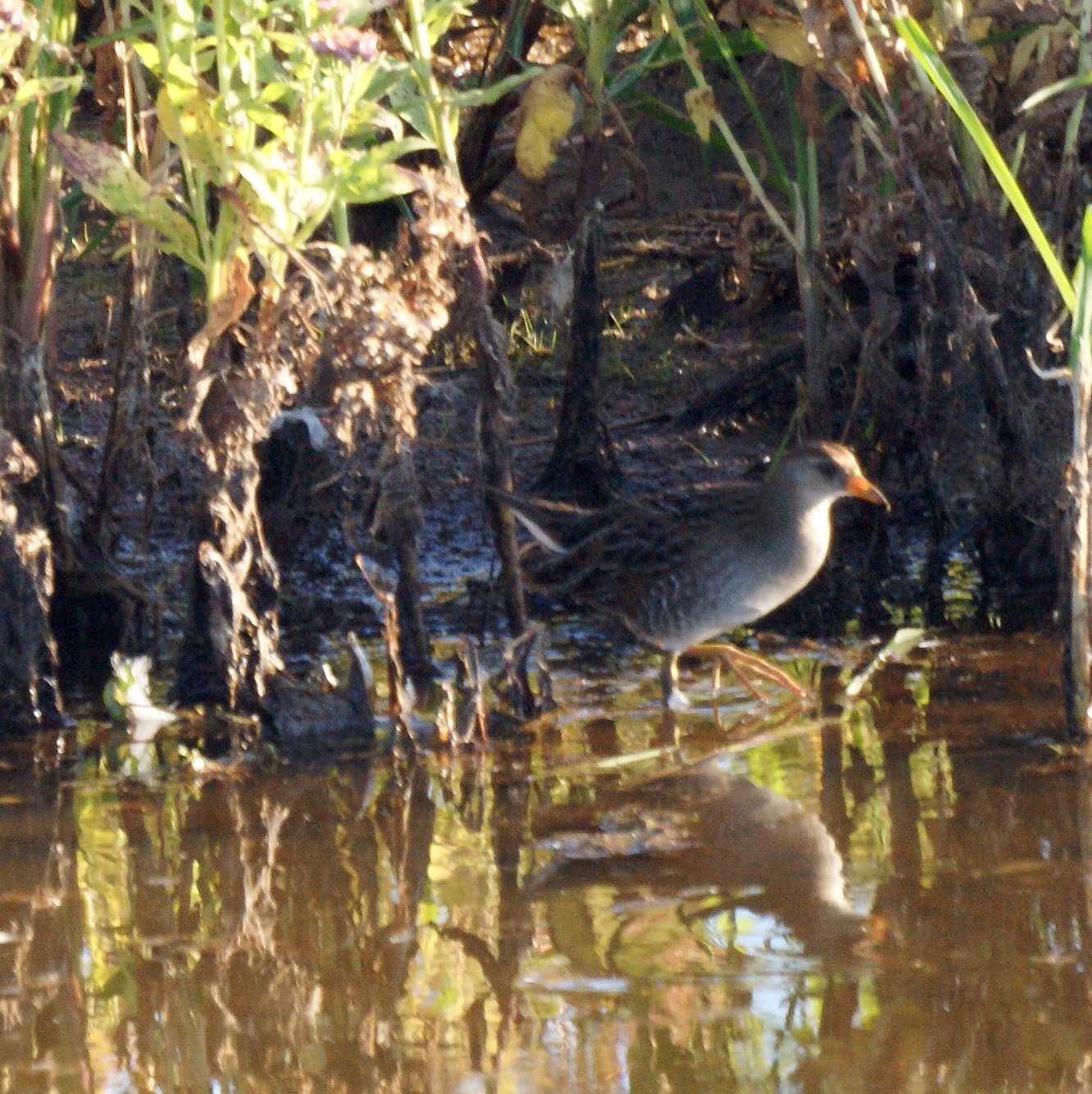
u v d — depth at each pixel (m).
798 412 10.95
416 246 9.23
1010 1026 5.60
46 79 7.65
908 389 10.54
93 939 6.43
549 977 6.05
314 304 7.84
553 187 13.03
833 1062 5.41
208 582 8.54
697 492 10.53
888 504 10.40
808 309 10.70
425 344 7.89
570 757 8.34
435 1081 5.38
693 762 8.23
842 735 8.51
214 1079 5.44
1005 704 8.80
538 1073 5.41
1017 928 6.28
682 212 16.81
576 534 9.30
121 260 15.79
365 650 9.86
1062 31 9.41
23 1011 5.89
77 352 14.20
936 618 10.32
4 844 7.32
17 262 8.82
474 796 7.86
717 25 10.62
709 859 7.07
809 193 10.60
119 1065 5.54
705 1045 5.54
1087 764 7.90
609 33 9.27
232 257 7.84
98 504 9.76
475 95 8.11
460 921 6.54
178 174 8.80
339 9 7.38
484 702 8.94
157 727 8.71
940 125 9.44
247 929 6.50
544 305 14.42
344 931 6.47
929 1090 5.23
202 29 8.03
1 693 8.71
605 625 10.48
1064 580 8.13
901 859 6.96
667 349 14.28
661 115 10.63
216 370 8.08
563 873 6.97
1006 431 10.19
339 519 11.23
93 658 9.68
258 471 9.59
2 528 8.57
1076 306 7.80
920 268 10.16
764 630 10.38
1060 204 9.64
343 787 7.98
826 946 6.21
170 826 7.53
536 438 12.64
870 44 9.13
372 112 7.73
